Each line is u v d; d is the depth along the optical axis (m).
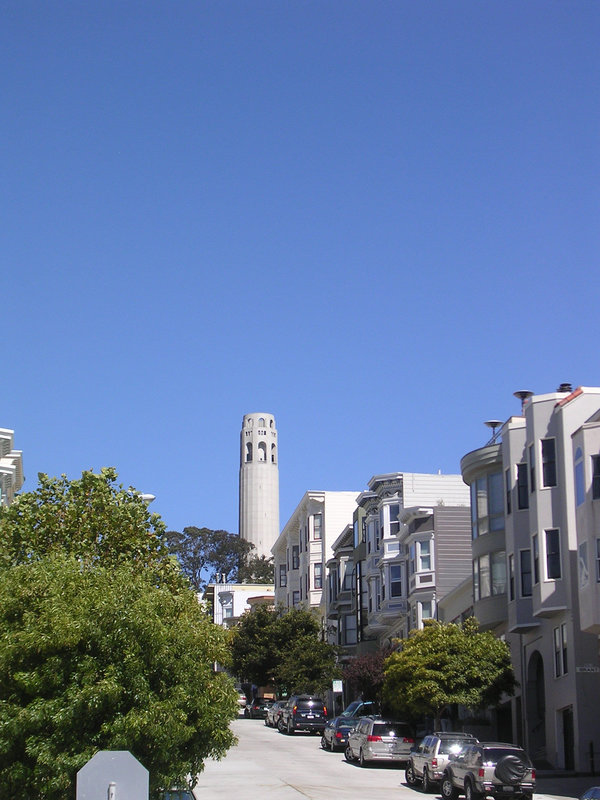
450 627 42.22
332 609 82.00
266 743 51.84
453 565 59.88
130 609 17.44
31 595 18.08
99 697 16.42
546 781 34.31
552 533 39.38
